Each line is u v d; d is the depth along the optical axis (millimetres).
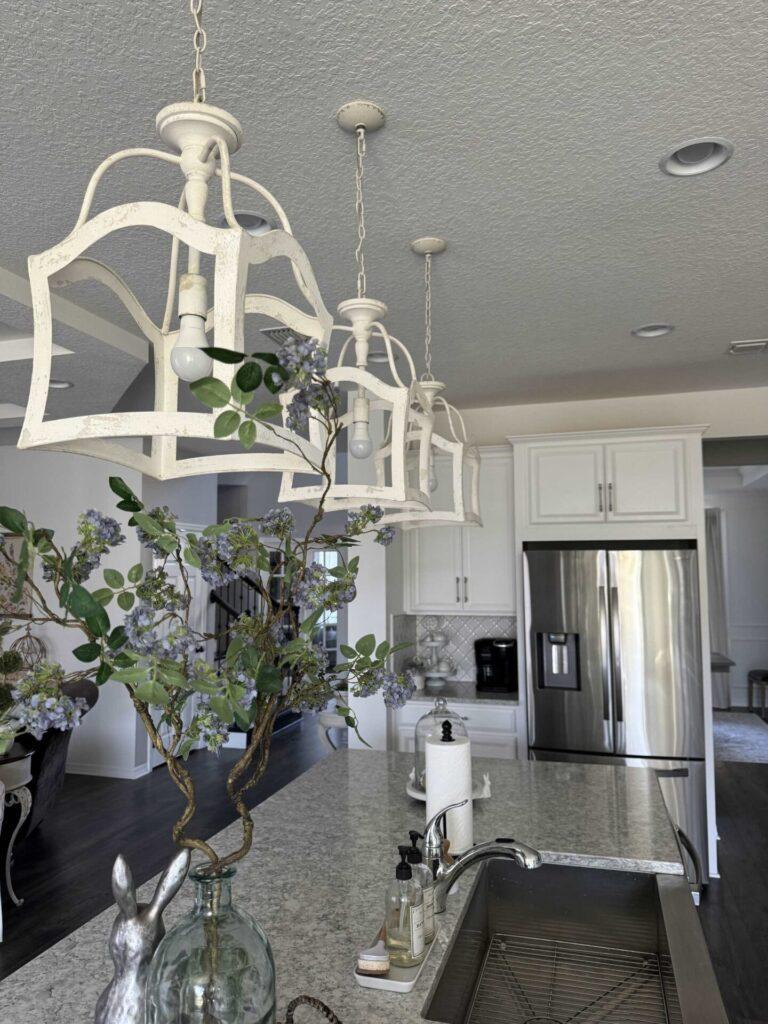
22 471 6332
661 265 2811
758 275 2908
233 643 963
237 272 771
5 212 2344
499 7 1515
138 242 2547
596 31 1587
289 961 1375
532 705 4172
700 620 3984
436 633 4969
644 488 4199
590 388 4578
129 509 995
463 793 1931
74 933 1493
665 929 1523
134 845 4477
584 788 2562
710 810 3883
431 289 3012
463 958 1499
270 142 1975
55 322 3035
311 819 2230
